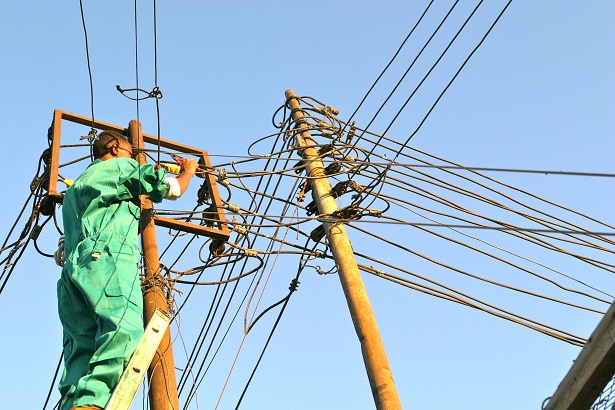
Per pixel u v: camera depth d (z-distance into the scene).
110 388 6.07
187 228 9.05
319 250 9.79
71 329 6.60
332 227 9.30
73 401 6.00
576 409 5.13
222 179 9.71
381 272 9.82
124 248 6.90
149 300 8.38
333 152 10.03
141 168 7.48
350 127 10.09
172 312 8.73
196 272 9.38
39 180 9.09
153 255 8.62
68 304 6.69
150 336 6.32
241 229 9.40
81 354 6.45
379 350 7.96
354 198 9.42
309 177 9.70
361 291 8.56
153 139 9.90
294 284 9.83
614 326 4.90
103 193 7.18
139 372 6.11
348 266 8.85
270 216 9.32
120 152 7.91
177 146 9.98
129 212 7.27
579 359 5.07
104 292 6.51
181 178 8.01
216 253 9.36
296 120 10.51
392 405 7.50
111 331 6.24
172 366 7.86
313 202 9.91
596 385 5.02
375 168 9.74
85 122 9.66
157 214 9.10
